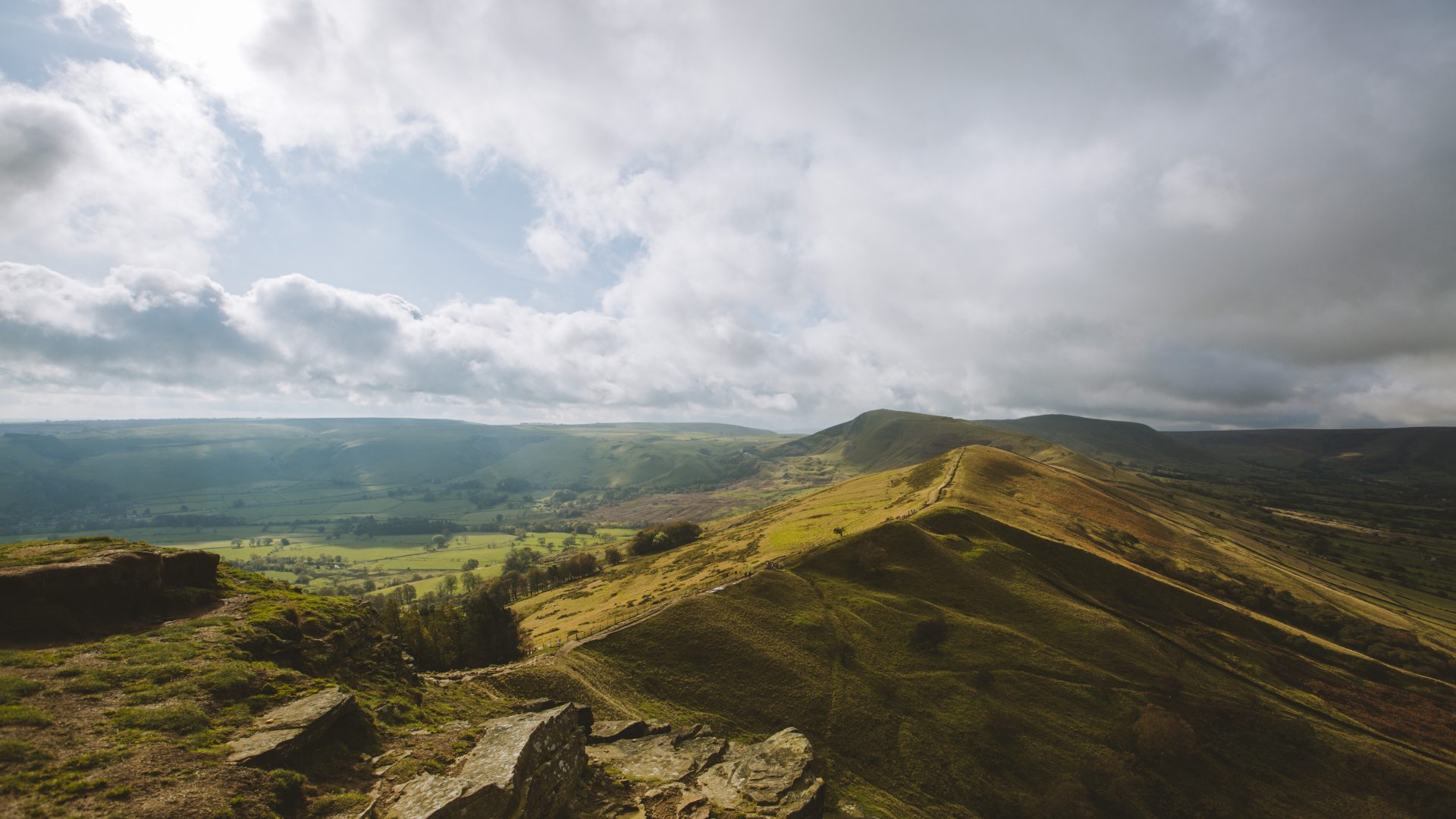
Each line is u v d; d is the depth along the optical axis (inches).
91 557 1146.7
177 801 689.0
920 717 2714.1
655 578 5526.6
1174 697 2967.5
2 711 773.9
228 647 1107.3
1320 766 2667.3
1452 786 2573.8
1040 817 2317.9
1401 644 3971.5
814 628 3307.1
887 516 5191.9
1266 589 4778.5
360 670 1349.7
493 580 7819.9
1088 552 4375.0
